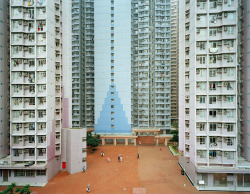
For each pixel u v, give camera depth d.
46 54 32.91
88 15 69.69
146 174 35.50
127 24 62.88
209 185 30.89
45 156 32.62
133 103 69.94
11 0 32.78
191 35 33.53
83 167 36.91
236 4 30.62
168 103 70.94
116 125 63.25
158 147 57.72
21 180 32.59
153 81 72.50
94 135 59.59
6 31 37.53
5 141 36.94
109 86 63.28
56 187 30.20
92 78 69.19
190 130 33.88
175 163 41.97
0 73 35.91
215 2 31.50
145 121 69.31
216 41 31.67
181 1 37.12
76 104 69.31
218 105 31.44
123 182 31.89
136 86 70.31
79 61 69.94
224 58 30.91
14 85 32.88
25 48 32.94
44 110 32.84
